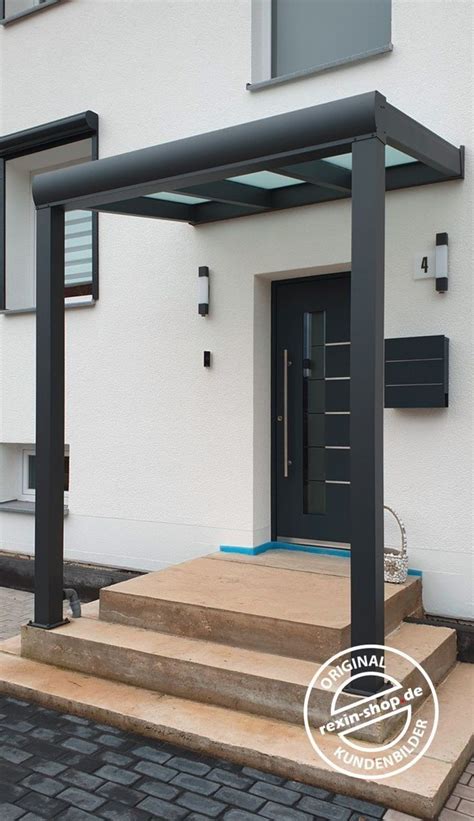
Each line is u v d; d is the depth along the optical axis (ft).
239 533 18.38
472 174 15.20
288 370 18.63
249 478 18.26
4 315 23.09
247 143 12.43
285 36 18.78
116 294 20.45
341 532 17.95
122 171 13.96
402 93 16.10
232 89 18.63
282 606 13.75
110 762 11.39
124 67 20.52
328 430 18.11
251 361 18.24
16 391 22.85
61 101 21.89
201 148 12.92
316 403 18.37
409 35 16.01
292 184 16.84
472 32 15.30
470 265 15.25
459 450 15.34
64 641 14.46
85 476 20.97
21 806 10.25
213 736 11.51
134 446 20.12
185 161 13.15
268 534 18.81
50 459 15.26
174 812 10.07
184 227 19.26
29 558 22.49
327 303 18.06
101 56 20.99
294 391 18.54
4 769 11.23
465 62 15.37
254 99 18.29
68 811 10.13
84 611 16.14
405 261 15.92
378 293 11.55
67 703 13.07
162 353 19.66
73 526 21.21
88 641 14.12
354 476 11.59
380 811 10.01
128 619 14.92
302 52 18.52
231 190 16.42
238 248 18.38
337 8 18.03
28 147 22.79
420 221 15.75
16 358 22.84
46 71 22.22
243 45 18.45
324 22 18.21
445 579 15.46
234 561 17.46
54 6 22.00
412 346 15.40
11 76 23.06
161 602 14.42
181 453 19.33
